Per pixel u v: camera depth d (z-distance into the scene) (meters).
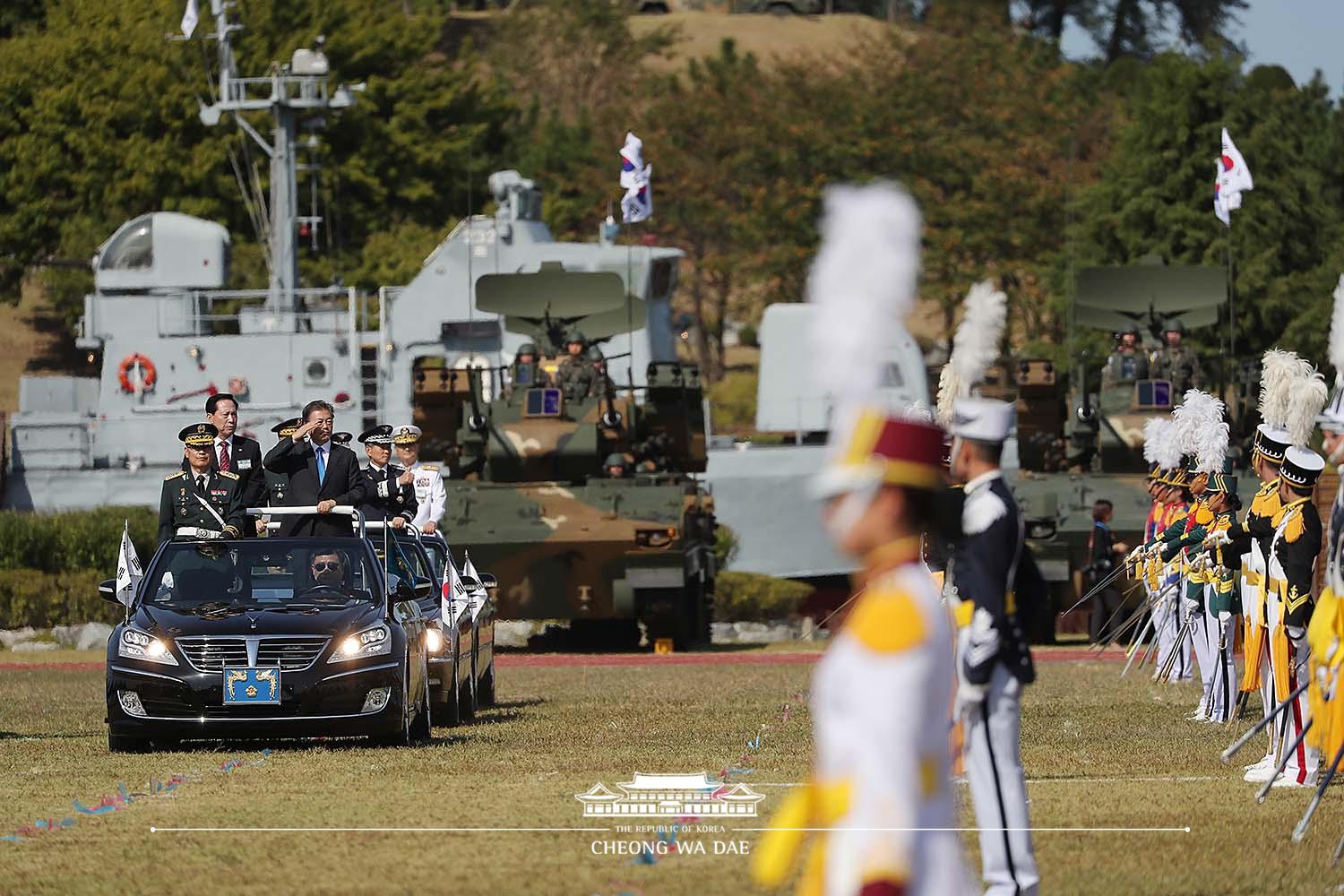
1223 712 72.81
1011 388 146.88
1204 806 47.94
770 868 19.36
